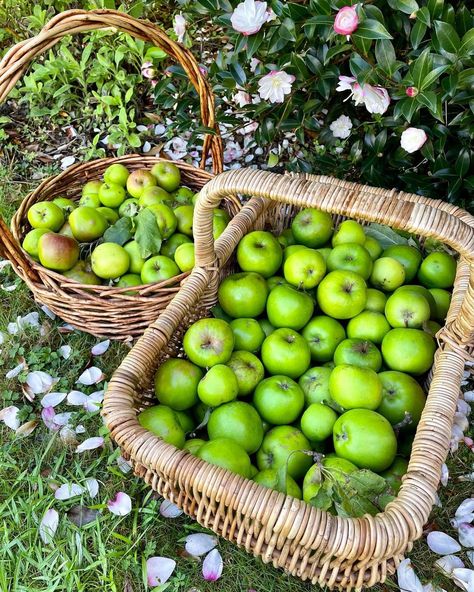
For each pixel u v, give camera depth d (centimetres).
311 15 78
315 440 67
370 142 100
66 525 70
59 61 135
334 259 79
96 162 106
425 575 66
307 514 48
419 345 69
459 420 79
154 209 89
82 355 91
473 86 76
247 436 64
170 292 83
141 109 143
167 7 145
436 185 103
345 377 64
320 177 83
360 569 49
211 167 130
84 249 92
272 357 71
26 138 138
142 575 66
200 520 56
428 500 50
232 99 115
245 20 76
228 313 78
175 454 53
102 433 79
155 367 71
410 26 84
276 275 84
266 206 88
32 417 84
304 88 98
